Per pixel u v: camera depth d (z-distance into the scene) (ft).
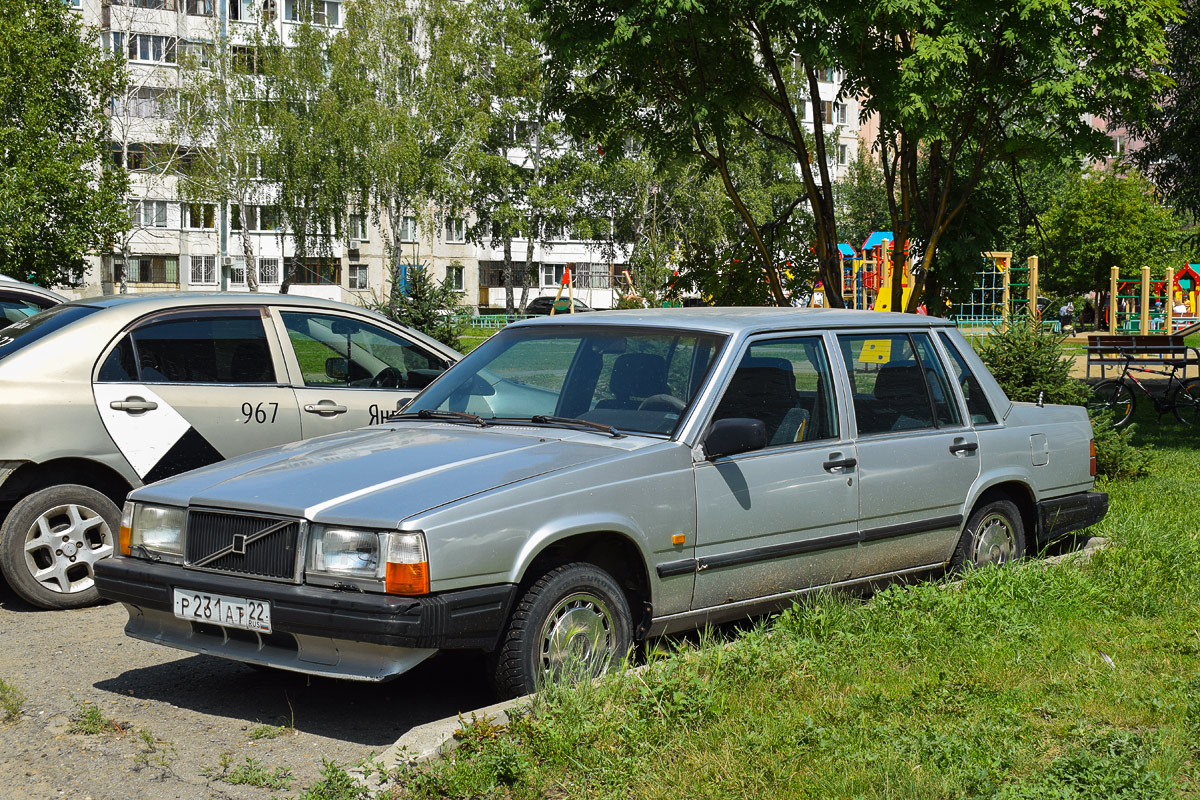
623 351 19.07
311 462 16.94
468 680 17.94
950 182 37.47
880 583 20.65
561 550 16.53
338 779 13.00
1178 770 13.44
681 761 13.71
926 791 12.75
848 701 15.65
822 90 267.59
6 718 16.08
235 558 15.55
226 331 24.41
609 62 37.52
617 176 207.92
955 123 35.55
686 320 19.38
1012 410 23.29
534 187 216.54
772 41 38.60
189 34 216.74
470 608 14.79
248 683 17.81
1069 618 19.74
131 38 213.66
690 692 15.29
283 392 24.54
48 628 21.08
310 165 188.14
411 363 26.68
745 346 18.72
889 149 38.83
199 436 23.45
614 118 40.73
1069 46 32.94
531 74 207.82
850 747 13.97
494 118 207.72
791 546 18.76
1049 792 12.64
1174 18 34.35
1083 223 183.62
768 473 18.43
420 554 14.49
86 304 23.98
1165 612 20.38
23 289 32.37
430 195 196.75
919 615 18.86
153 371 23.35
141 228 205.57
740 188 204.33
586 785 13.08
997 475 22.31
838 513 19.47
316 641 14.92
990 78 34.12
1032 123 35.35
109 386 22.70
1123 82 33.42
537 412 18.76
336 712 16.43
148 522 16.62
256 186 199.82
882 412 20.66
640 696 15.16
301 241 199.41
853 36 33.27
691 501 17.34
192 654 19.42
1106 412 37.88
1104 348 60.03
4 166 118.73
